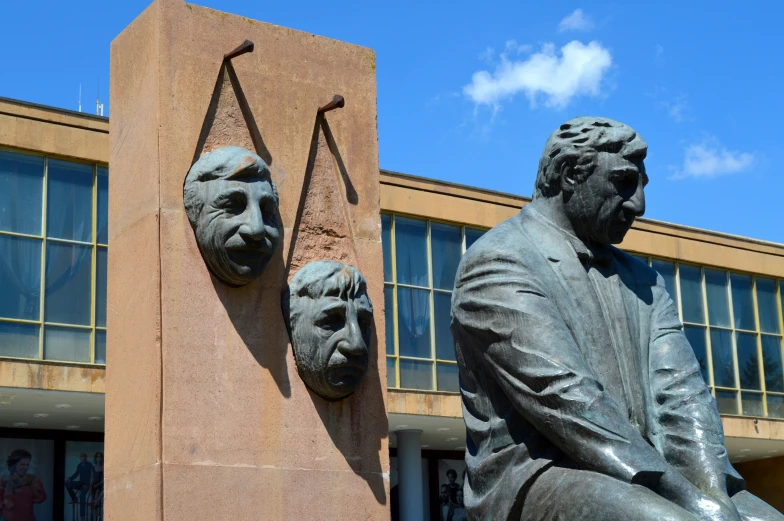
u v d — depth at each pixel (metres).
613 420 3.76
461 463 28.98
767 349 29.50
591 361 4.04
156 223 4.47
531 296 3.97
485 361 4.02
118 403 4.53
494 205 25.59
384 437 4.81
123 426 4.48
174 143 4.58
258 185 4.55
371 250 5.03
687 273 28.92
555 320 3.94
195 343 4.45
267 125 4.85
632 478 3.64
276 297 4.68
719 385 28.61
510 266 4.05
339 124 5.07
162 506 4.24
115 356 4.60
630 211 4.17
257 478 4.46
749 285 29.66
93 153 21.78
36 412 22.22
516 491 3.87
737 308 29.36
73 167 21.73
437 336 24.61
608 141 4.17
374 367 4.87
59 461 23.98
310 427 4.63
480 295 4.04
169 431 4.32
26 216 21.16
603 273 4.25
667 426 4.04
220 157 4.54
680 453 3.96
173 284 4.45
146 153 4.61
